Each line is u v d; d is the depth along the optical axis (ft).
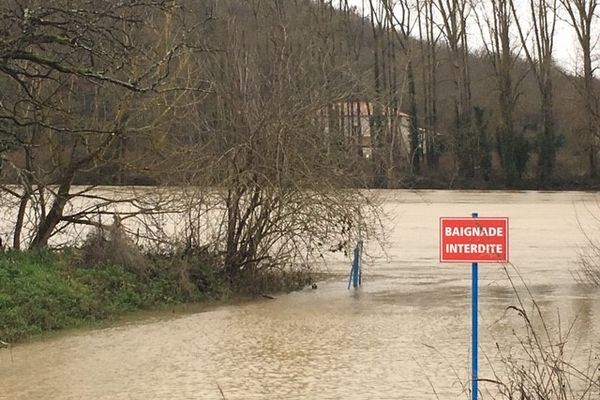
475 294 29.63
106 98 63.00
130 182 66.13
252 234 64.90
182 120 64.08
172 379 38.73
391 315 55.47
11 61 55.83
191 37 76.84
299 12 183.83
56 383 38.17
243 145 62.75
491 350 44.11
